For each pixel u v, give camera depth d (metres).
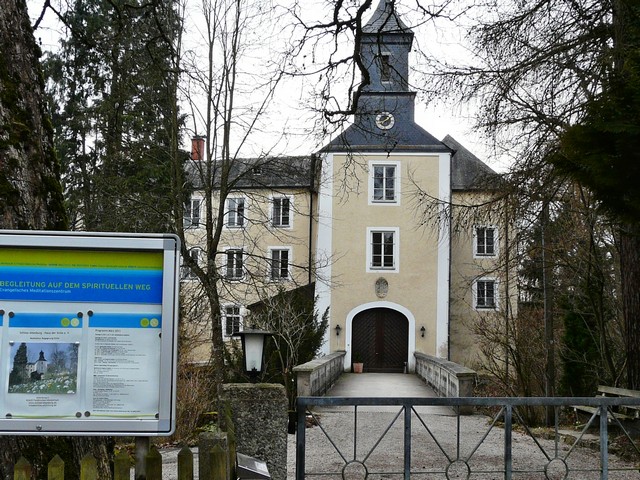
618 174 6.50
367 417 14.37
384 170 32.47
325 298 31.97
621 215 6.86
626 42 9.12
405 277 31.94
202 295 16.88
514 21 11.26
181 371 13.18
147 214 16.97
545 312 16.50
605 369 15.78
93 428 3.67
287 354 17.62
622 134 6.32
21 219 4.60
